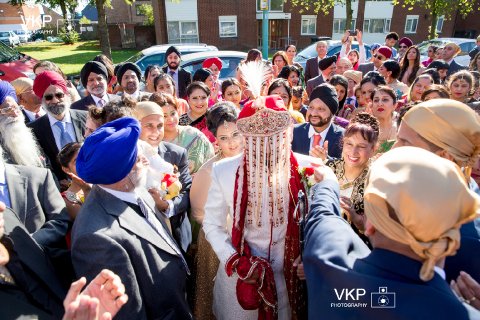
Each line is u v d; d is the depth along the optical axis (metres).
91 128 2.33
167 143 2.56
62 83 2.95
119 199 1.50
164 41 22.06
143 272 1.40
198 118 3.38
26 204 1.75
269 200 1.57
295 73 5.45
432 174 0.88
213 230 1.69
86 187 2.13
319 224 1.19
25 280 1.34
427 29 25.11
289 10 23.44
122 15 36.00
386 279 0.92
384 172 0.94
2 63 6.69
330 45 9.55
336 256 1.02
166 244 1.57
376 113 2.94
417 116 1.31
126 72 4.30
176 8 21.55
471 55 8.09
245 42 23.34
